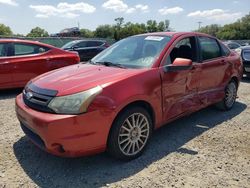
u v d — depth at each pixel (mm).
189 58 4836
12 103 6762
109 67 4207
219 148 4266
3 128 4984
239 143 4453
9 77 7512
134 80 3754
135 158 3893
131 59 4430
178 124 5262
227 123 5355
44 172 3566
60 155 3385
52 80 3797
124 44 4953
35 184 3312
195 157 3969
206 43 5344
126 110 3652
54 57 8109
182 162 3826
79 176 3480
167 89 4184
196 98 4863
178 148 4242
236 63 6109
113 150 3637
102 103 3391
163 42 4551
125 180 3396
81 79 3684
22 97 4027
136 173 3545
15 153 4035
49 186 3277
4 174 3502
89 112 3320
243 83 9758
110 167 3682
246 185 3336
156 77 4016
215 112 6016
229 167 3717
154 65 4129
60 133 3248
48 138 3289
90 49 16328
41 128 3320
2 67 7375
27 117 3533
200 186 3295
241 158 3961
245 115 5871
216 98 5492
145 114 3898
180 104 4488
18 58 7594
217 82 5469
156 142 4449
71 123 3254
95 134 3391
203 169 3656
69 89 3438
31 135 3701
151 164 3764
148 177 3461
